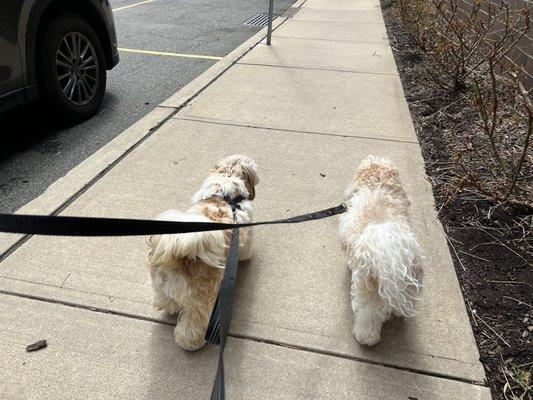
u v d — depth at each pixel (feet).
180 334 4.49
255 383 4.28
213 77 11.94
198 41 16.20
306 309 5.09
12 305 4.98
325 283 5.45
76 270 5.48
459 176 7.04
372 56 14.15
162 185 7.21
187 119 9.50
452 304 5.15
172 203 6.79
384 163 5.69
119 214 6.50
